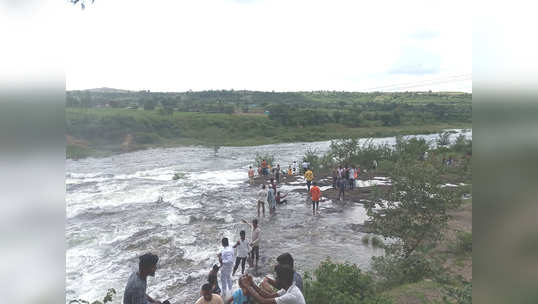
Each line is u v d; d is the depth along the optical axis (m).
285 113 82.81
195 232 13.45
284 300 3.33
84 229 13.48
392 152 29.06
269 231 13.67
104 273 9.64
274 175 26.23
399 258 8.27
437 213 8.71
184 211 16.62
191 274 9.62
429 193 8.66
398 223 8.75
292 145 58.91
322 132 73.62
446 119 85.00
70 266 9.96
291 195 20.44
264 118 81.81
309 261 10.49
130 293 3.90
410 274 7.76
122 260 10.57
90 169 28.25
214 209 17.06
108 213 15.99
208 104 105.44
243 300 4.17
